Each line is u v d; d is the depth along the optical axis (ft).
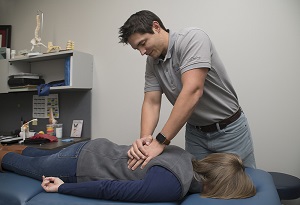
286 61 5.72
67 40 8.32
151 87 4.67
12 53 8.57
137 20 3.68
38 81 8.14
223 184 3.21
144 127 4.55
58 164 3.95
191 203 2.95
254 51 5.97
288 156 5.77
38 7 8.84
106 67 7.71
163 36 3.90
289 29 5.68
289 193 4.55
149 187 3.00
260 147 5.99
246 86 6.06
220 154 3.62
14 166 4.28
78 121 7.97
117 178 3.54
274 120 5.86
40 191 3.60
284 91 5.76
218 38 6.27
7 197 3.46
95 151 3.87
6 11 9.44
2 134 8.82
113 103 7.62
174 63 4.00
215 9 6.30
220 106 4.26
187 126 4.98
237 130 4.44
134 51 7.31
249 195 3.11
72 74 7.16
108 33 7.68
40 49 8.77
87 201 3.14
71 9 8.26
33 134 7.79
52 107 8.33
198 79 3.51
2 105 9.25
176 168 3.17
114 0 7.59
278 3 5.76
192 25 6.54
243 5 6.04
